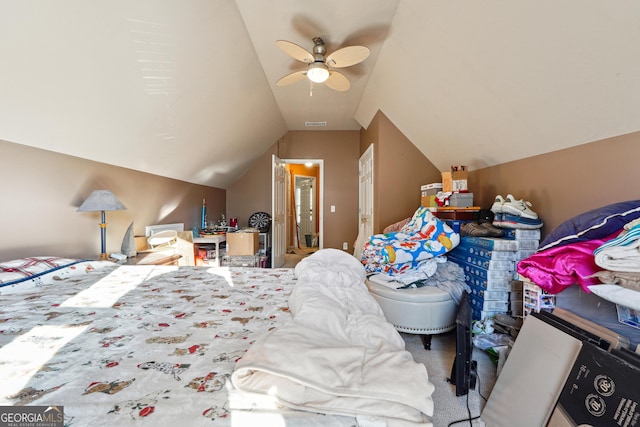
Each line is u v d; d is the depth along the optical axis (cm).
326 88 348
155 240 303
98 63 168
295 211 788
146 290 157
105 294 149
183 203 388
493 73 180
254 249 414
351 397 67
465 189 262
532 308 150
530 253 192
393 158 353
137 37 172
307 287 137
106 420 61
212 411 65
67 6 134
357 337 95
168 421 61
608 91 135
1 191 173
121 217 272
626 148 142
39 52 143
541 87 161
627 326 105
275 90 354
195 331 106
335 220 541
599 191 157
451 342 213
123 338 99
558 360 109
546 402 106
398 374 74
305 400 67
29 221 188
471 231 222
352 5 202
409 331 198
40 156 194
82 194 227
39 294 147
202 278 185
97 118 202
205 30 202
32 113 169
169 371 80
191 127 292
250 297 147
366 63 282
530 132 193
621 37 116
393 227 327
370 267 241
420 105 272
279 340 84
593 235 126
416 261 220
